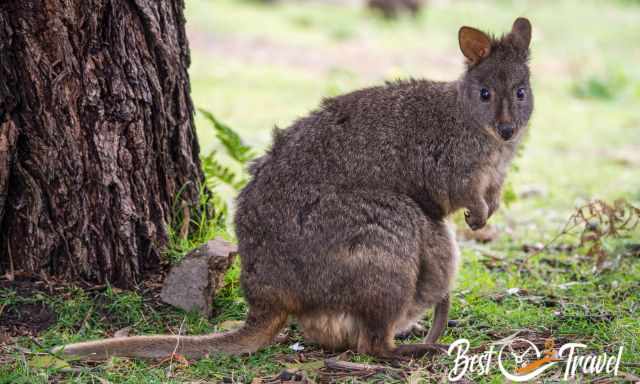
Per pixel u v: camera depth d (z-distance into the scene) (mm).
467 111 8125
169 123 8703
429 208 8148
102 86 8086
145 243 8602
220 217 9750
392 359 7434
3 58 7781
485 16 36250
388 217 7574
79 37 7934
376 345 7484
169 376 6930
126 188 8352
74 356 7062
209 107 19125
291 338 8078
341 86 21641
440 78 23969
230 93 20797
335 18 34281
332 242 7445
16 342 7422
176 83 8727
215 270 8289
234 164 14516
